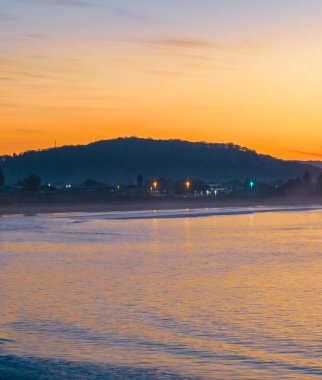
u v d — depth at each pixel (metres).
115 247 95.00
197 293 52.84
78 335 38.31
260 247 95.88
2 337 37.62
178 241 106.38
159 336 38.28
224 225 153.50
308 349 35.53
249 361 33.28
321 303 48.50
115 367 31.91
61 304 47.78
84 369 31.44
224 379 30.36
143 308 46.34
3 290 54.19
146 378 30.22
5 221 167.88
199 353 34.72
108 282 58.91
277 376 30.84
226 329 40.03
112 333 38.88
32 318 42.75
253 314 44.41
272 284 57.91
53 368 31.55
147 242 104.06
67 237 113.69
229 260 77.88
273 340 37.44
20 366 31.83
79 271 66.94
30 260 77.38
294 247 95.94
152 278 61.69
